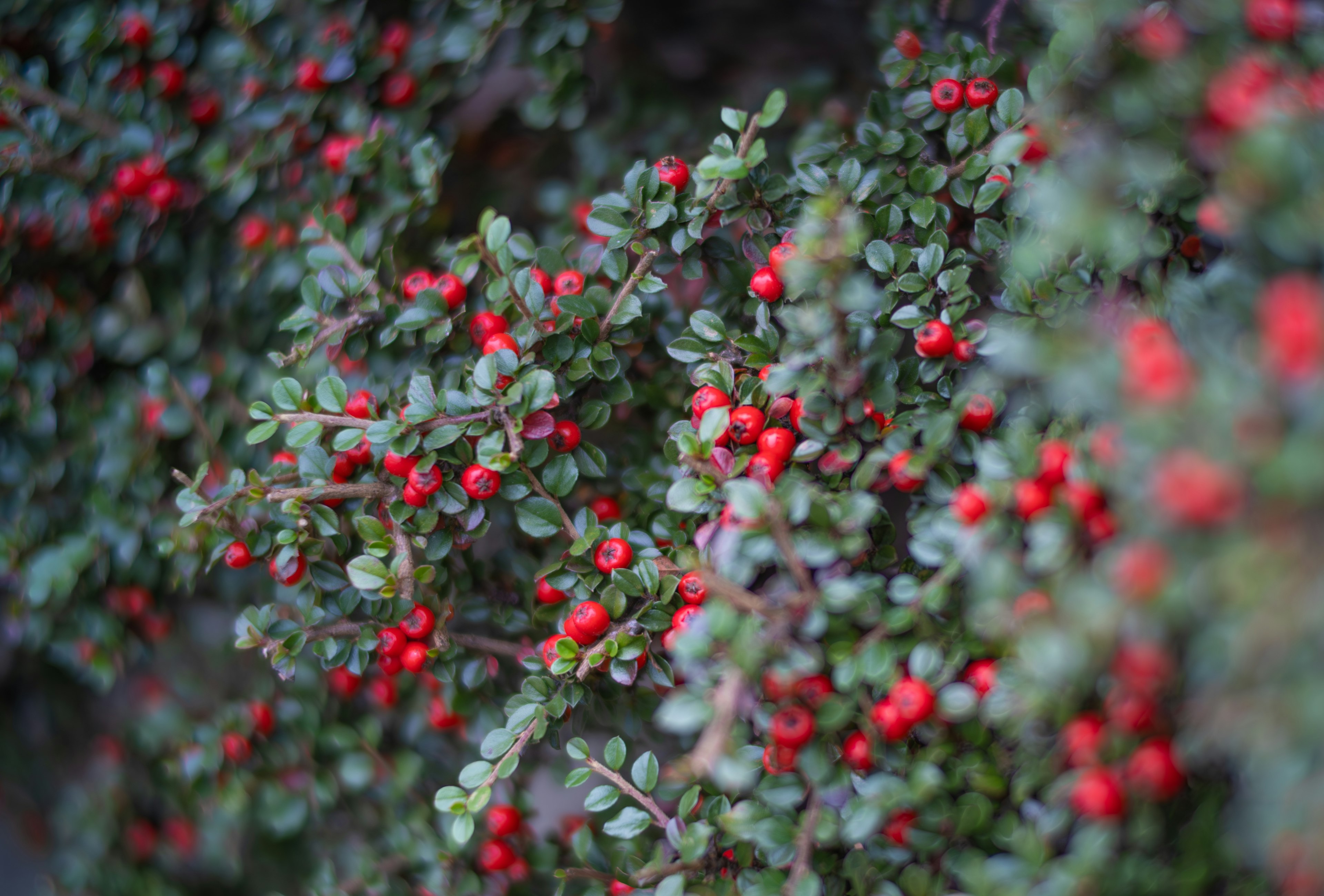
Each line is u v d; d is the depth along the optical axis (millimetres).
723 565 438
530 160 582
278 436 530
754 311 487
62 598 536
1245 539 393
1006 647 435
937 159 505
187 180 542
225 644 559
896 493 507
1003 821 443
